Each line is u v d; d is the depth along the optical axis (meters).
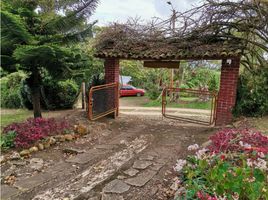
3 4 5.57
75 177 3.54
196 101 13.93
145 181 3.36
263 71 6.63
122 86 18.77
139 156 4.38
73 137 5.35
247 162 2.46
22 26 5.08
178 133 6.08
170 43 7.24
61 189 3.18
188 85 15.70
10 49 5.57
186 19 6.93
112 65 7.82
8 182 3.40
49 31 6.26
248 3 6.23
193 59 6.73
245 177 2.20
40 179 3.48
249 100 6.49
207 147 3.85
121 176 3.54
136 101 16.39
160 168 3.82
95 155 4.46
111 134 6.00
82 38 6.77
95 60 11.09
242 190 2.13
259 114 6.52
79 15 6.21
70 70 6.52
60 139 5.08
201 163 2.57
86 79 9.34
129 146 5.00
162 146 5.00
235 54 6.04
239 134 3.69
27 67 6.11
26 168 3.85
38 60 5.64
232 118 6.59
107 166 3.93
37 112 6.61
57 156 4.41
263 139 3.50
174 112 10.11
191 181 2.44
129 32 7.84
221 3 6.43
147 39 7.56
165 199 2.88
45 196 3.01
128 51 7.41
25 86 9.73
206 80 15.59
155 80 17.75
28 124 5.27
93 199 2.91
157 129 6.54
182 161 2.88
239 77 6.84
